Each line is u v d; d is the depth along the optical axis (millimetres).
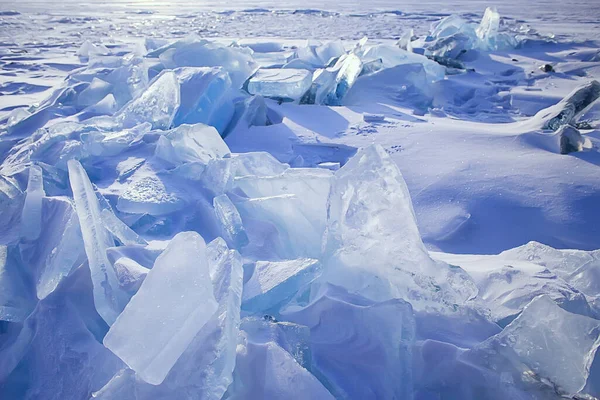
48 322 1592
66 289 1688
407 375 1369
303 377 1266
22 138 4188
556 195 2939
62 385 1412
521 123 4641
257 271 1699
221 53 5574
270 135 4266
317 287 1764
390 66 6883
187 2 38312
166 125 4070
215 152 3244
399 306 1504
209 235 2285
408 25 16906
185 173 2859
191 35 6242
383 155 1792
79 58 9609
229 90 4789
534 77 7242
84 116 4660
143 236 2318
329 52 7211
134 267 1659
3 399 1462
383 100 5660
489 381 1312
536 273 1823
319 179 2238
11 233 2191
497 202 2918
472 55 8633
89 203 1747
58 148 3455
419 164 3490
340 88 5477
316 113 4945
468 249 2627
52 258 1806
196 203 2547
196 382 1190
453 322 1575
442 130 4230
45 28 17188
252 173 2754
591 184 3031
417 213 2930
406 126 4438
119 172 3092
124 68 5359
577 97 4383
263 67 6684
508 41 9852
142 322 1188
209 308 1239
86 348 1471
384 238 1707
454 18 9953
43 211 2143
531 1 31078
